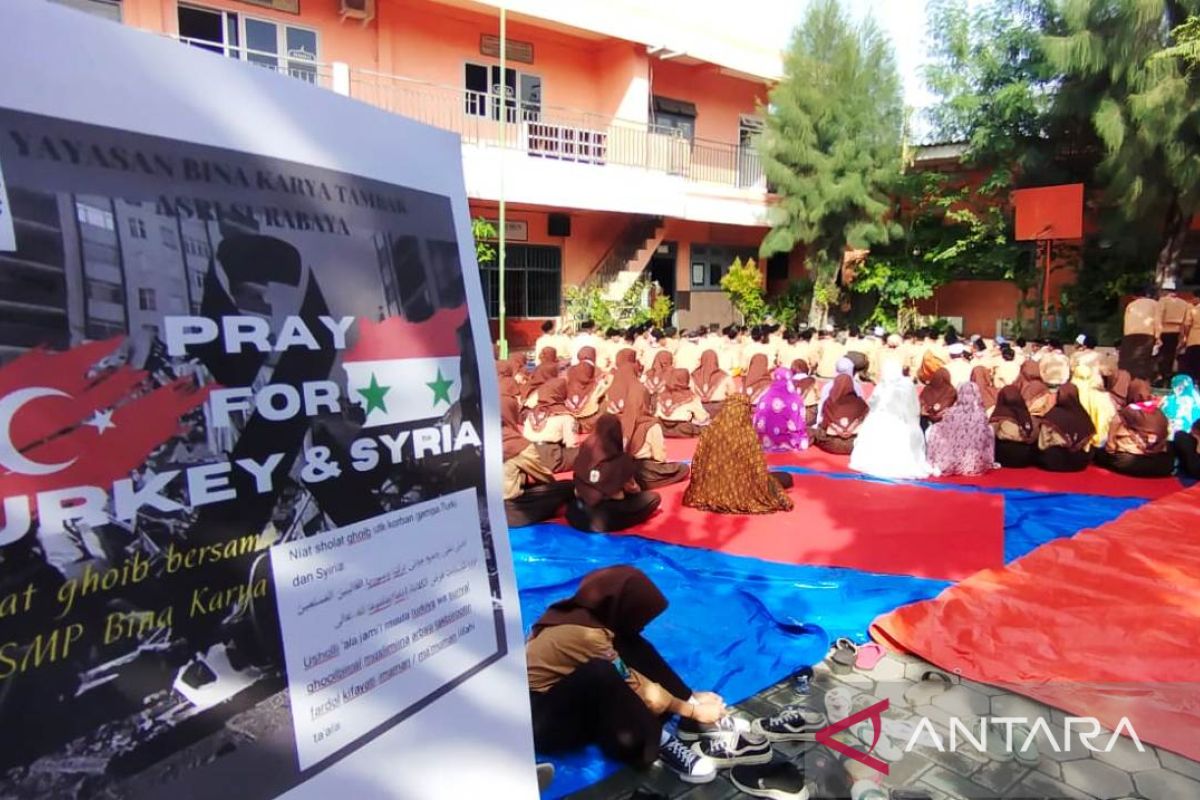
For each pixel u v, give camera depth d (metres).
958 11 13.64
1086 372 7.12
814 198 14.37
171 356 1.12
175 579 1.11
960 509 5.10
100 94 1.07
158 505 1.10
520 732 1.64
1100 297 13.42
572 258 14.27
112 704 1.04
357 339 1.37
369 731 1.35
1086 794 2.27
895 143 14.44
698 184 14.45
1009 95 12.70
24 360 0.98
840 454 6.93
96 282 1.05
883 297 15.36
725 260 16.88
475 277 1.64
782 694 2.87
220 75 1.21
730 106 16.34
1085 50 11.48
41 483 0.99
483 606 1.60
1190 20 10.48
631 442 5.70
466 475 1.58
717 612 3.50
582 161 13.90
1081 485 5.80
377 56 11.66
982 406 6.23
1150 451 5.96
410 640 1.43
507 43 12.98
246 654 1.18
